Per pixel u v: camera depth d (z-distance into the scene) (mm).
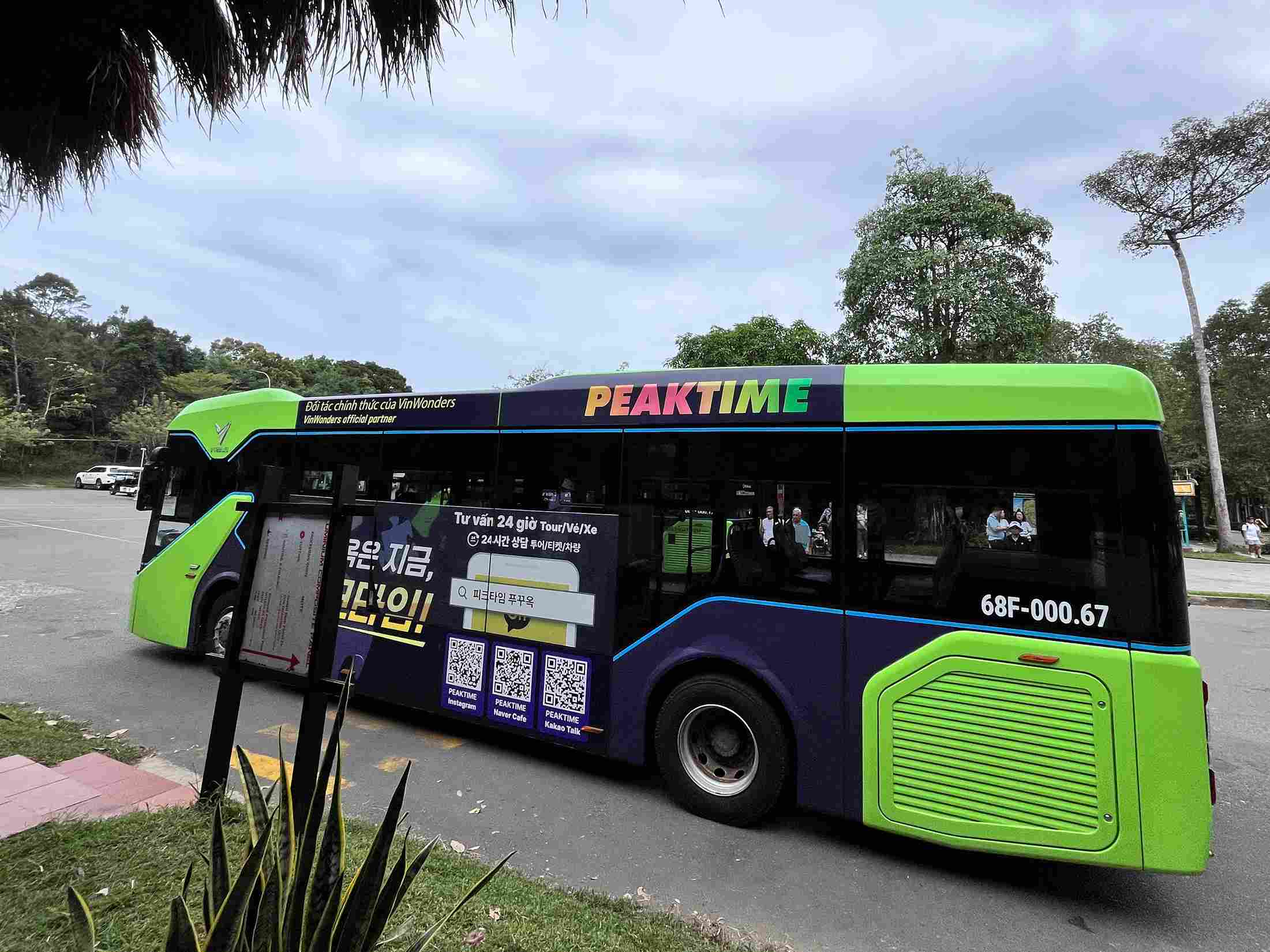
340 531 2561
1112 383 3102
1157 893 3264
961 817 3186
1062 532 3109
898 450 3479
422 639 4922
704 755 3943
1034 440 3201
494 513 4672
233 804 3365
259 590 2953
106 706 5332
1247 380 32531
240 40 3119
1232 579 16828
